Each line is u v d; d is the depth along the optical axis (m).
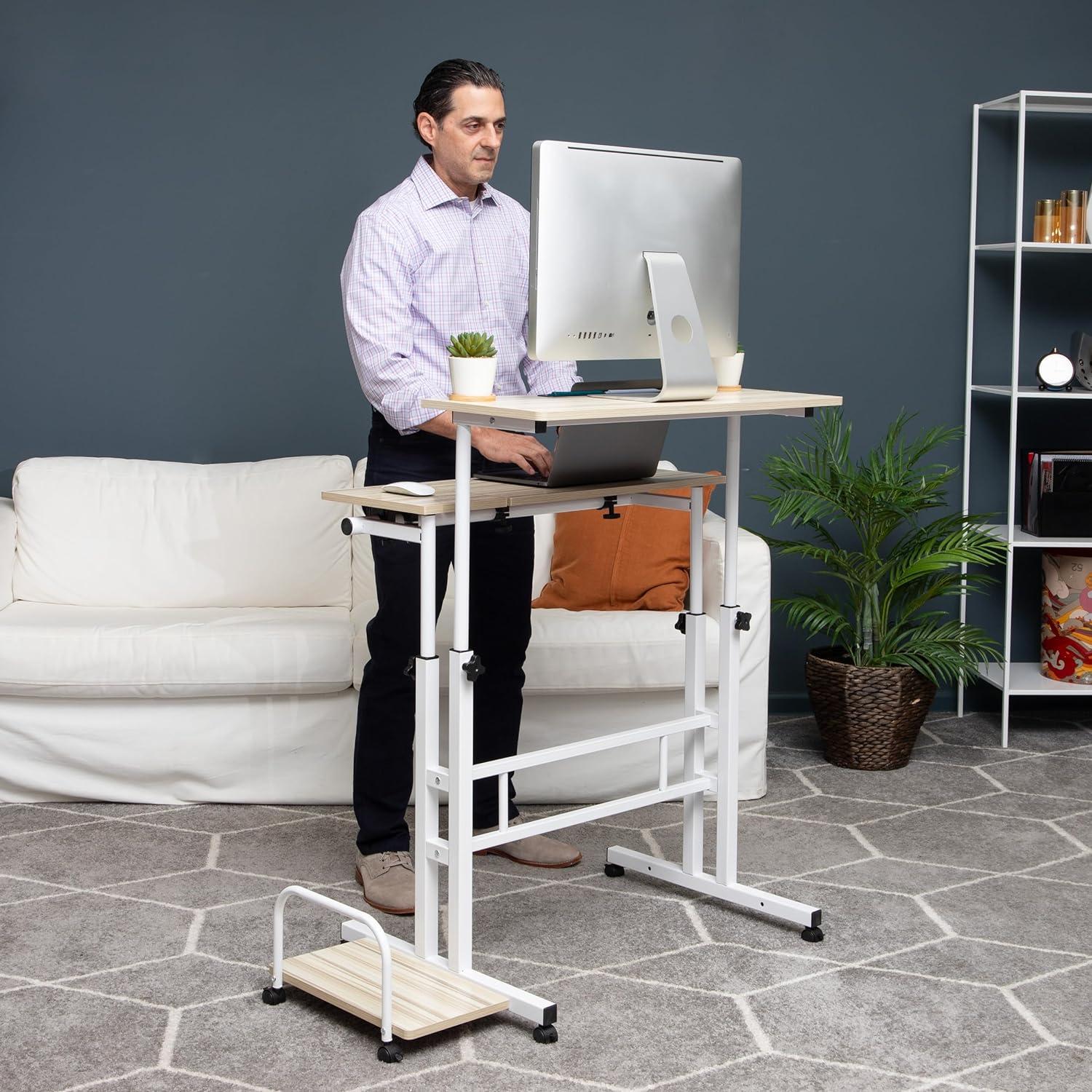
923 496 3.55
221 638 3.20
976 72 3.99
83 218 3.84
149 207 3.85
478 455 2.67
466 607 2.25
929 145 4.01
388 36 3.83
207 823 3.17
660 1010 2.27
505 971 2.40
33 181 3.82
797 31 3.94
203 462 3.95
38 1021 2.22
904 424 4.09
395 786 2.74
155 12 3.78
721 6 3.91
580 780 3.30
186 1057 2.11
